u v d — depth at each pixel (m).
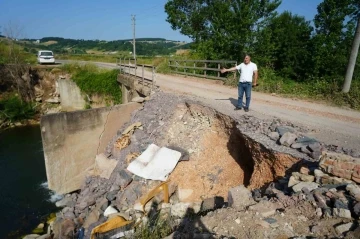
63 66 26.55
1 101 24.19
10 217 10.78
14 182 13.59
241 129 8.23
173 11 27.83
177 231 4.47
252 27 22.03
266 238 3.91
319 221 4.16
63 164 11.98
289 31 23.66
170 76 21.19
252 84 9.89
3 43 27.78
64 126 11.79
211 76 19.27
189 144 10.31
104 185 11.02
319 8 22.44
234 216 4.43
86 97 24.23
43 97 26.64
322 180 5.04
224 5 22.14
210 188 8.66
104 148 13.15
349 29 21.22
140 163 10.15
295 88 14.09
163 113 12.35
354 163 4.78
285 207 4.59
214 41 22.59
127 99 19.66
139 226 6.66
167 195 8.60
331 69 20.41
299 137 7.08
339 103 11.38
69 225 9.37
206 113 10.82
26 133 21.94
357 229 3.72
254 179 7.31
